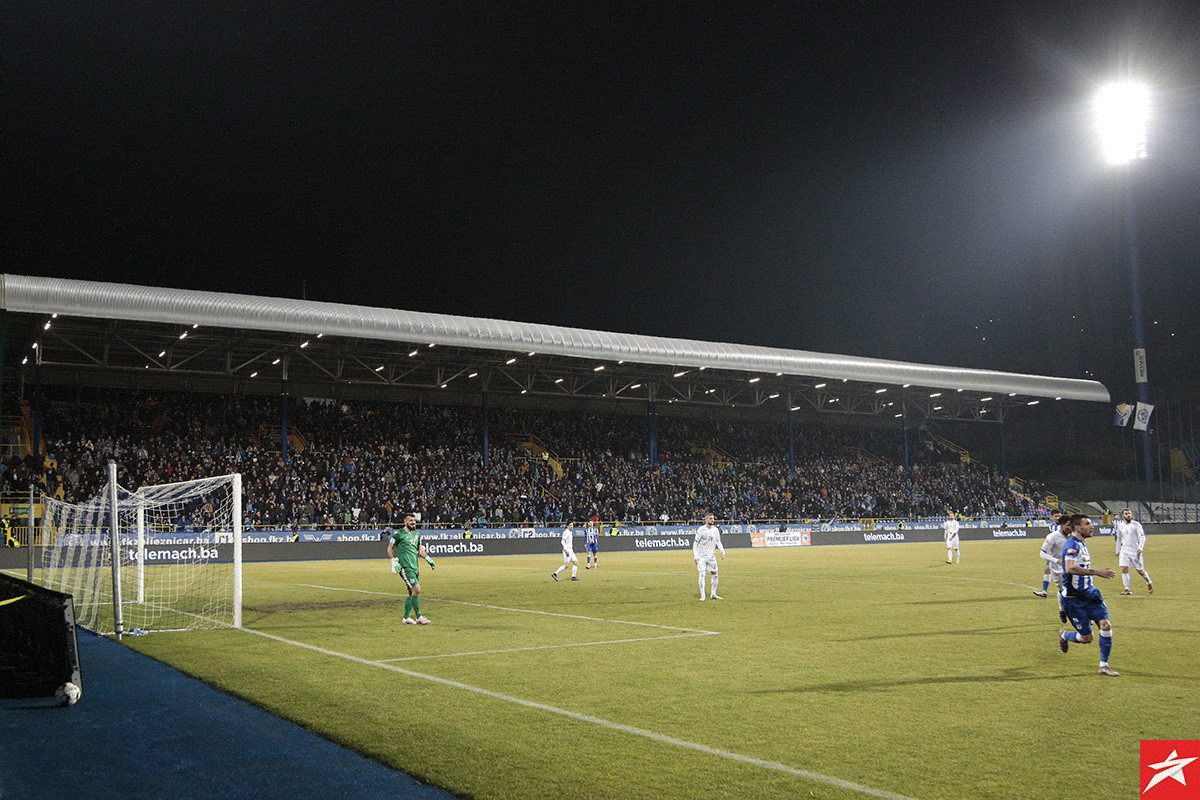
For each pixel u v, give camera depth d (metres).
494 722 7.31
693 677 9.25
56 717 7.64
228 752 6.51
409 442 50.69
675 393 59.75
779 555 38.22
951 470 68.56
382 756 6.30
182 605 17.28
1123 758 6.20
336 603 17.70
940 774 5.85
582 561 35.16
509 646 11.56
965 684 8.80
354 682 9.06
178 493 19.70
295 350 44.06
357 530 40.44
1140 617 14.22
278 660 10.48
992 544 49.78
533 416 58.31
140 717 7.62
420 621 14.15
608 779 5.77
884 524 56.28
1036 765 6.04
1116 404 70.56
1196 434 66.94
